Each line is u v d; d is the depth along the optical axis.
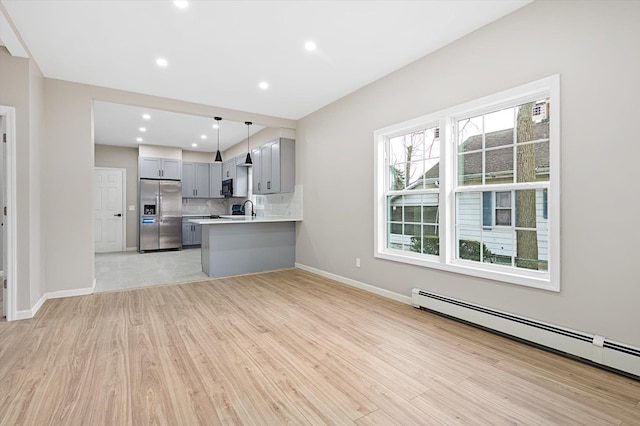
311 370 2.04
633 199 1.92
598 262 2.06
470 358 2.19
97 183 7.43
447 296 3.01
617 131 1.98
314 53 3.12
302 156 5.29
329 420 1.57
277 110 4.91
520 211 2.58
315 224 4.95
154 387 1.84
